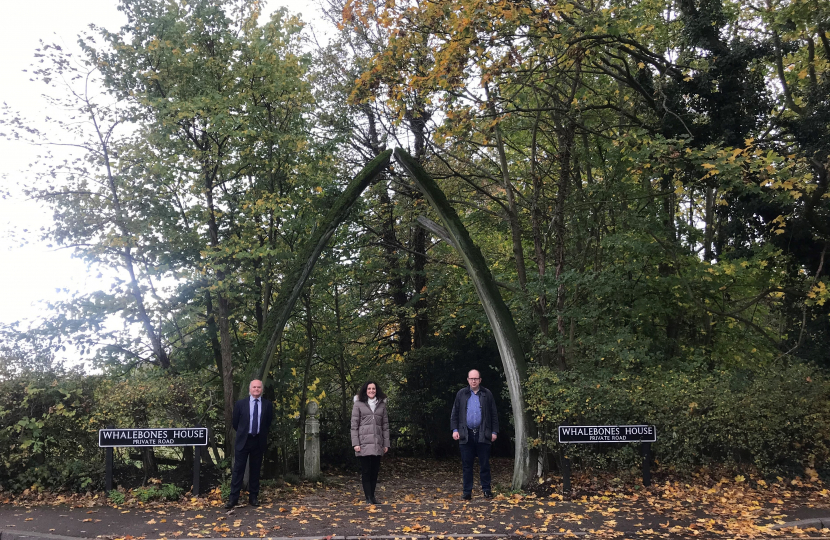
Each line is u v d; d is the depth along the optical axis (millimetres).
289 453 13961
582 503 8555
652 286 13406
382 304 20125
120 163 11695
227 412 10922
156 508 8469
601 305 12945
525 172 14695
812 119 11414
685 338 14844
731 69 11922
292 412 12477
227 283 10969
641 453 9516
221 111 10922
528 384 10203
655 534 6648
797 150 11758
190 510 8344
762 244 12383
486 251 18047
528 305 12406
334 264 13664
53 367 9930
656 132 12852
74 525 7293
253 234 11969
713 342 14719
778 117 12562
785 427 9352
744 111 12125
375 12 11602
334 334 14758
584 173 15062
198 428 9180
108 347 11656
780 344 12578
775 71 15070
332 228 11055
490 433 9641
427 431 18484
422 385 18672
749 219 12078
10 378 9508
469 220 16672
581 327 12891
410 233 20578
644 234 13172
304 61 12695
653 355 11938
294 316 13555
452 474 15703
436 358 18500
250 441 8758
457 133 11773
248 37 12242
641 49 12312
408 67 12219
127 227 11289
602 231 13812
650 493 8914
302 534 6785
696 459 9609
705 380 9875
